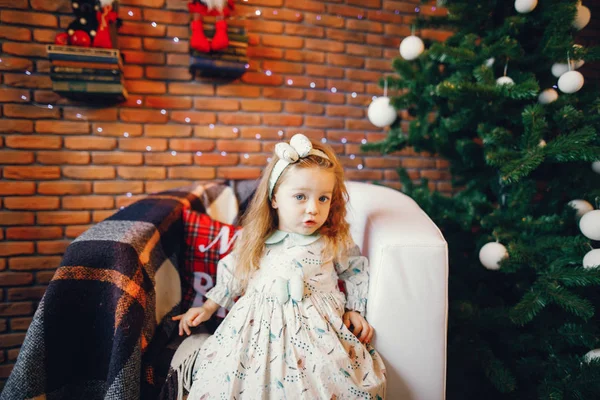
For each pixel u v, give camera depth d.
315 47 1.96
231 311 0.97
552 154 1.07
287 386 0.81
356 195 1.31
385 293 0.91
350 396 0.81
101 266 0.95
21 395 0.85
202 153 1.86
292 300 0.91
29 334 0.87
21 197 1.66
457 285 1.32
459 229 1.45
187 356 0.97
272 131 1.94
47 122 1.66
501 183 1.33
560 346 1.11
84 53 1.49
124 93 1.61
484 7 1.29
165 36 1.75
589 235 1.04
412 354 0.93
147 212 1.22
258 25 1.87
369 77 2.05
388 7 2.03
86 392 0.93
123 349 0.86
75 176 1.71
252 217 1.04
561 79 1.13
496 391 1.25
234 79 1.86
